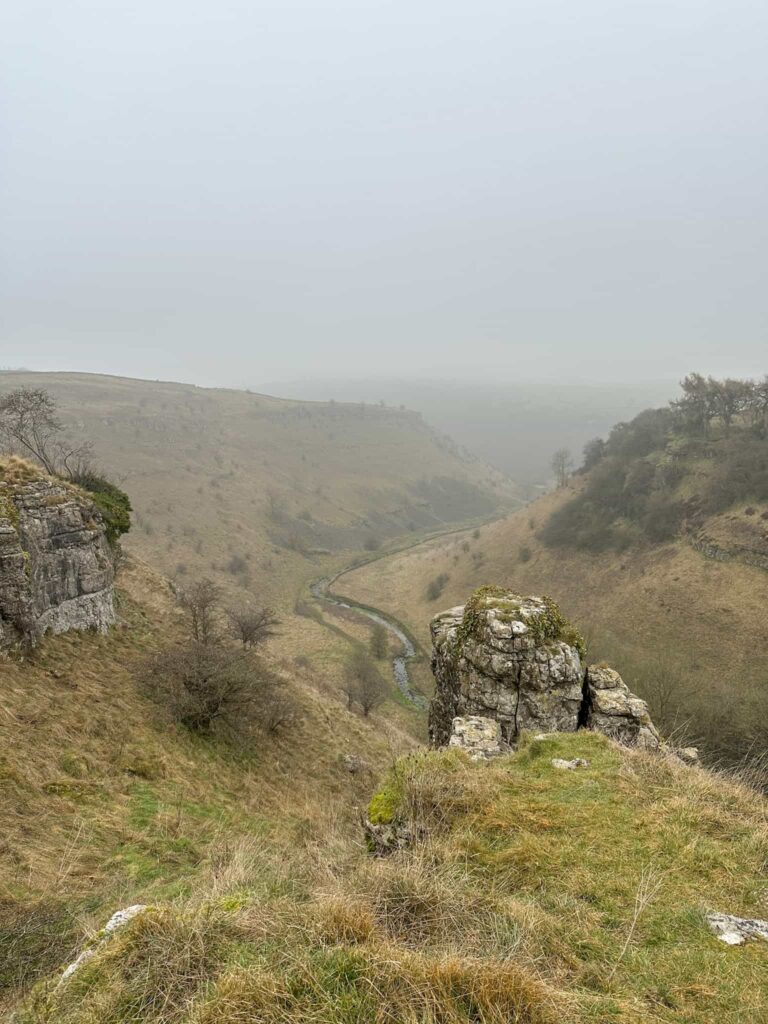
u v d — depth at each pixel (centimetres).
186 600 3138
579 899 483
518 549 7975
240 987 333
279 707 2317
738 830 587
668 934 436
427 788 661
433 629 1694
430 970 348
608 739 866
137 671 2016
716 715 3209
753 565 5200
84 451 3120
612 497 7362
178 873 1041
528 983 348
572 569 6938
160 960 376
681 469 6888
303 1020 312
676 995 370
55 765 1346
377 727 3378
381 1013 317
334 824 1531
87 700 1706
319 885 520
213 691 1989
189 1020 322
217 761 1816
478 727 1083
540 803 644
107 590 2253
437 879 483
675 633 5084
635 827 593
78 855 1036
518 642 1316
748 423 7262
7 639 1673
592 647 4369
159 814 1316
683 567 5759
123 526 2580
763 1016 352
